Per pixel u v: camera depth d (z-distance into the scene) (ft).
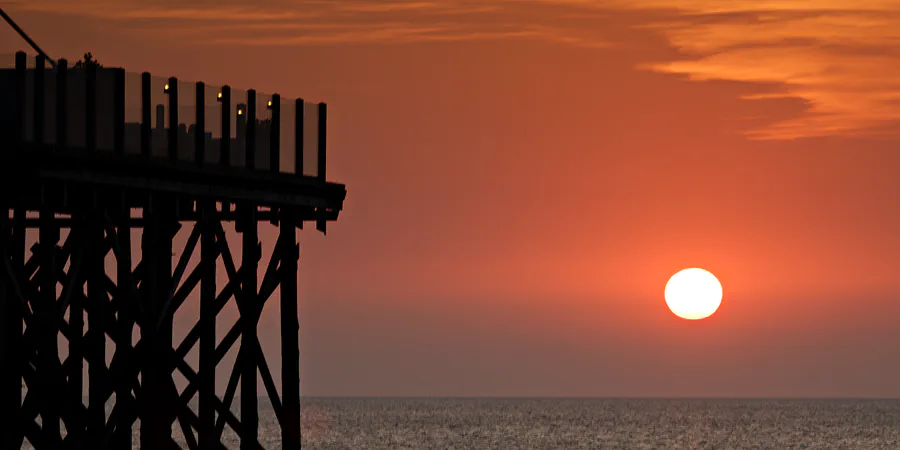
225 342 360.28
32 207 319.88
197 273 352.28
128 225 359.05
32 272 343.26
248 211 367.45
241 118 365.81
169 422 339.16
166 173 336.70
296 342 382.63
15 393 323.78
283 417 375.86
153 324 335.47
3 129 312.71
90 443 330.34
